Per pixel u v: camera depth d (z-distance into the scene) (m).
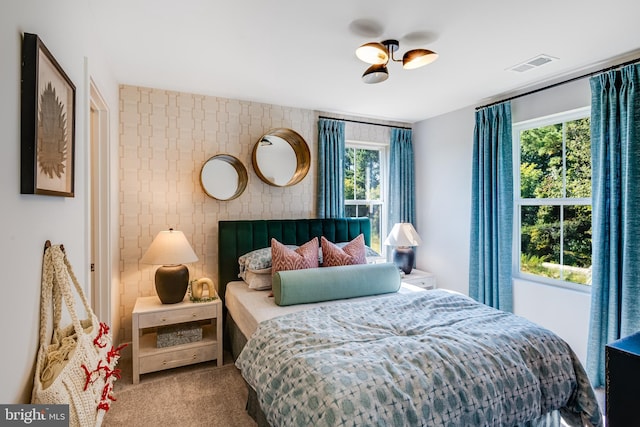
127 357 2.93
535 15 1.90
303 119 3.71
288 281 2.38
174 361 2.58
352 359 1.41
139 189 2.96
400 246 3.89
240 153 3.38
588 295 2.62
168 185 3.07
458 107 3.69
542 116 2.96
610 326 2.38
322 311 2.10
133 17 1.89
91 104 2.30
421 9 1.84
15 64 0.94
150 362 2.50
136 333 2.46
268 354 1.64
